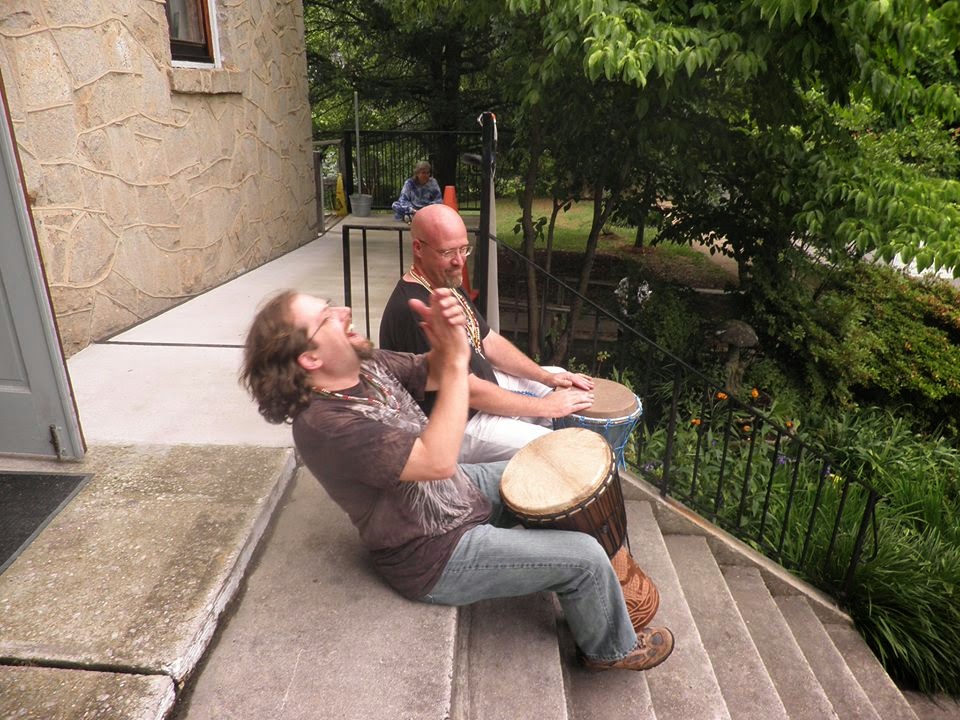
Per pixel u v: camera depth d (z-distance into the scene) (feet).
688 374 21.18
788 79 17.92
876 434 19.97
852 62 16.48
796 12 13.32
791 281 22.90
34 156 11.89
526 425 8.77
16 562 7.09
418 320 8.41
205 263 18.26
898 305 23.70
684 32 14.84
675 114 20.17
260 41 21.20
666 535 12.87
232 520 7.81
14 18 11.39
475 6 20.33
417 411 7.00
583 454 7.50
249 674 6.23
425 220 8.35
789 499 13.00
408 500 6.46
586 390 9.41
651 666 7.50
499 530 6.84
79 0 12.85
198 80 17.03
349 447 5.95
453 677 6.44
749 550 13.04
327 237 27.35
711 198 23.26
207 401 10.97
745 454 16.94
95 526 7.69
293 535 8.09
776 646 11.16
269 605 7.02
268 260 22.47
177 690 5.93
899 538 14.92
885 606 13.07
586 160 22.08
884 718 11.02
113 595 6.66
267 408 6.05
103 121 13.71
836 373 21.75
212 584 6.82
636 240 34.22
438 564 6.70
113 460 9.06
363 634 6.66
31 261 8.06
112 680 5.79
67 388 8.71
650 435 16.62
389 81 46.19
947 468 18.76
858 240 17.12
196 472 8.80
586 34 15.79
